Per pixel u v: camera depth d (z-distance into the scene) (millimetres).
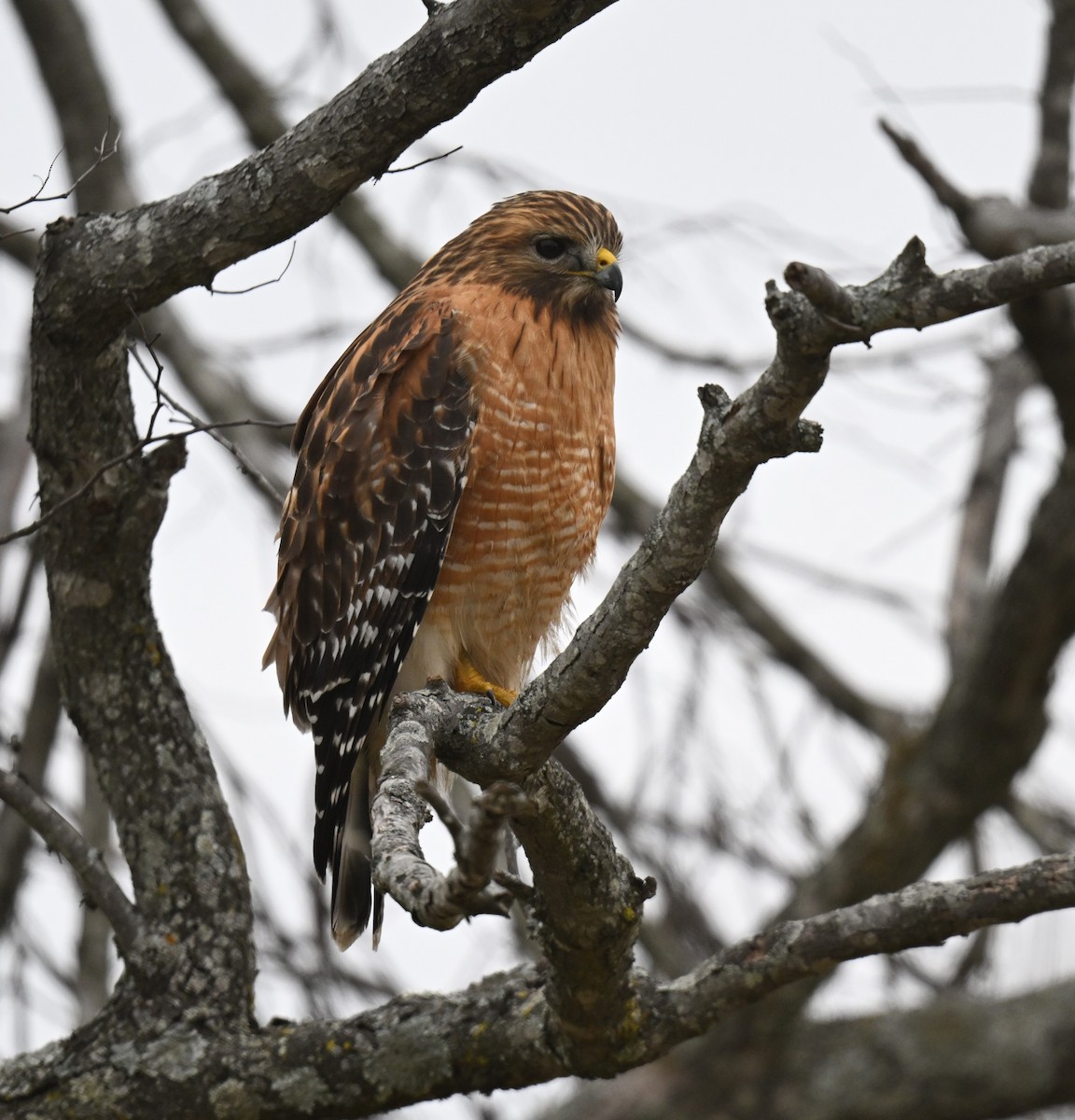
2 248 14047
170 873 8133
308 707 9367
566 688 6320
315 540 9328
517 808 4703
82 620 8211
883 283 5238
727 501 5727
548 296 9516
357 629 9195
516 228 9695
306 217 7238
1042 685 13219
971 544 15281
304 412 10086
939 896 6688
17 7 14156
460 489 9086
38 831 8062
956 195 11086
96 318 7531
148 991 7906
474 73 6734
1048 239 11031
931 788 13695
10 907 12227
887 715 16328
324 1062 7621
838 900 13844
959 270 5242
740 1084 14680
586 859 6574
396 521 9133
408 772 6316
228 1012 7887
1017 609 12922
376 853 5758
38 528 7477
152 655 8344
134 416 8031
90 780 12648
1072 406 12453
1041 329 12031
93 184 14453
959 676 13539
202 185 7324
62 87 14375
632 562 6066
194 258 7348
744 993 6980
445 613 9297
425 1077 7555
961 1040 14867
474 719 6793
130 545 8062
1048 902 6559
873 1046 14930
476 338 9203
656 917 14336
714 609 14555
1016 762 13547
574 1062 7305
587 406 9391
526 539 9266
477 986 7750
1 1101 7699
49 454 7902
